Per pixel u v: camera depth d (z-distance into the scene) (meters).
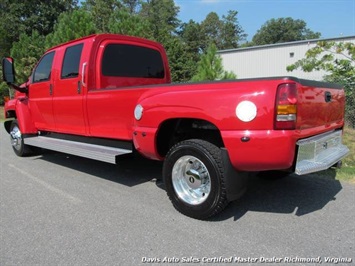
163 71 6.25
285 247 3.05
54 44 15.62
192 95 3.52
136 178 5.33
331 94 3.96
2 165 6.41
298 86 3.13
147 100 3.94
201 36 66.62
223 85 3.36
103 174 5.60
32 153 7.11
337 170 5.38
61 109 5.62
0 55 26.98
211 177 3.44
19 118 6.75
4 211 4.04
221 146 3.75
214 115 3.33
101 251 3.06
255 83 3.17
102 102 4.74
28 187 4.97
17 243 3.24
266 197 4.32
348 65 10.12
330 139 3.93
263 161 3.16
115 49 5.34
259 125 3.11
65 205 4.20
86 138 5.45
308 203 4.10
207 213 3.55
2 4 32.94
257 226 3.49
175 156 3.74
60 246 3.17
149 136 3.93
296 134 3.12
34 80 6.46
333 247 3.04
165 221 3.66
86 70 4.99
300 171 3.17
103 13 23.84
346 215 3.72
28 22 32.34
